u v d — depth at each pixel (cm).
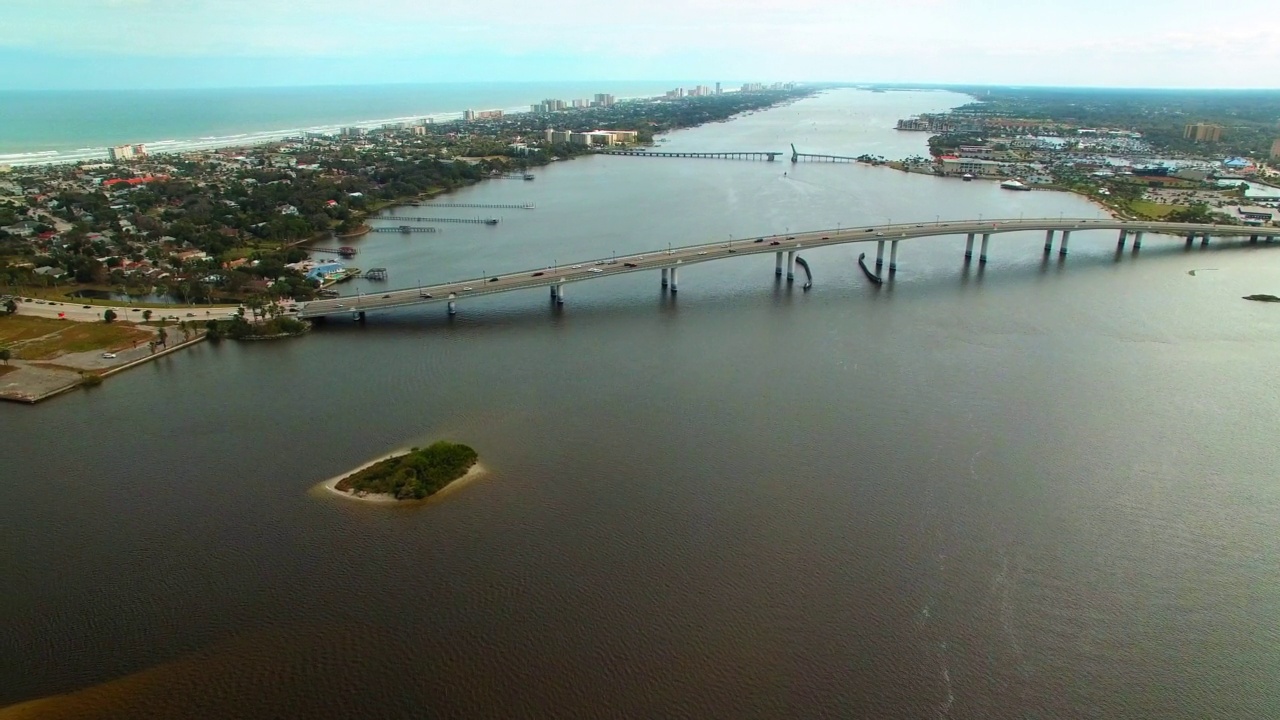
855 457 11756
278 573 9081
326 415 13262
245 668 7756
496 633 8162
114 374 15262
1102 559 9450
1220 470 11462
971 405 13662
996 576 9119
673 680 7600
